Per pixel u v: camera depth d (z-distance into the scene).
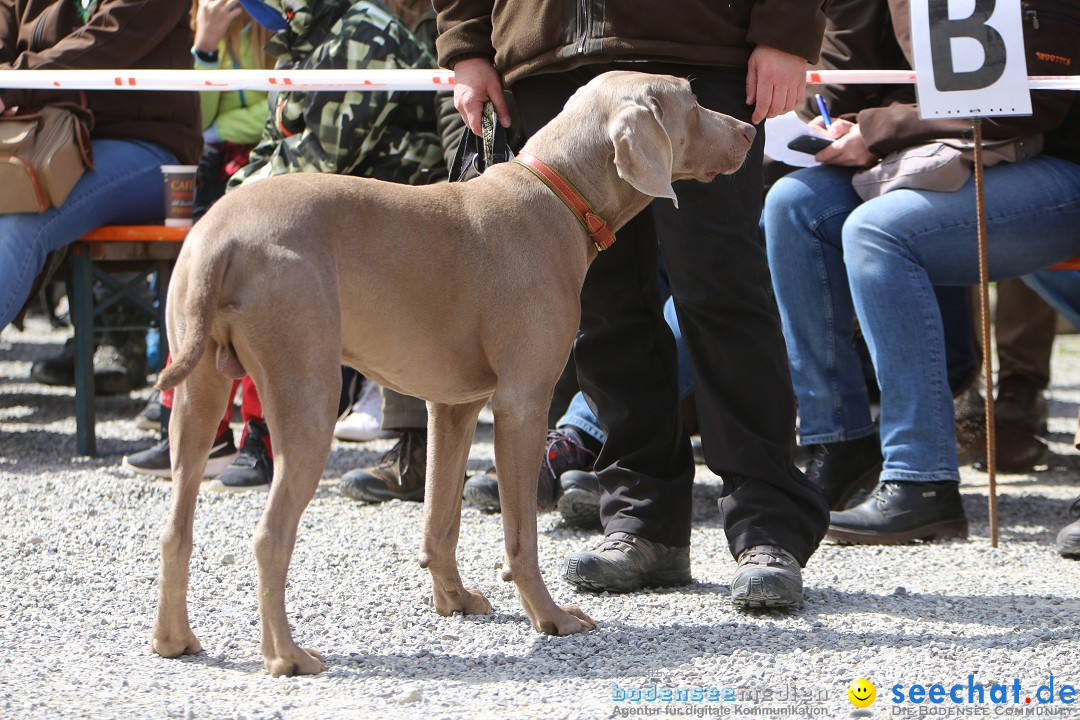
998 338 8.70
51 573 5.28
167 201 7.99
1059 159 6.50
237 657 4.25
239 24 9.75
